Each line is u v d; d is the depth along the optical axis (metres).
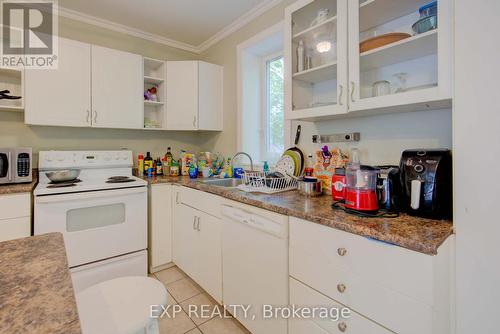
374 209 1.04
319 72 1.51
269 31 2.10
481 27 0.79
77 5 2.14
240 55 2.42
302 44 1.58
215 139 2.83
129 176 2.43
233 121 2.56
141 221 2.06
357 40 1.22
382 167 1.22
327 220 0.99
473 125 0.81
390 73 1.31
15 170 1.72
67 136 2.31
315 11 1.48
